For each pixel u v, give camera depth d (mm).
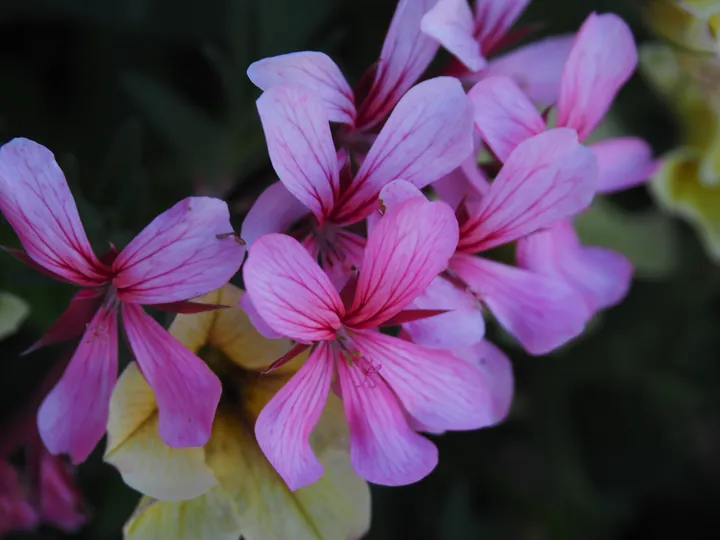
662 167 313
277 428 229
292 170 231
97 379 237
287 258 225
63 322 239
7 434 273
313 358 235
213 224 226
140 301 233
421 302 244
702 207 318
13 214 231
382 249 231
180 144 319
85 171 335
